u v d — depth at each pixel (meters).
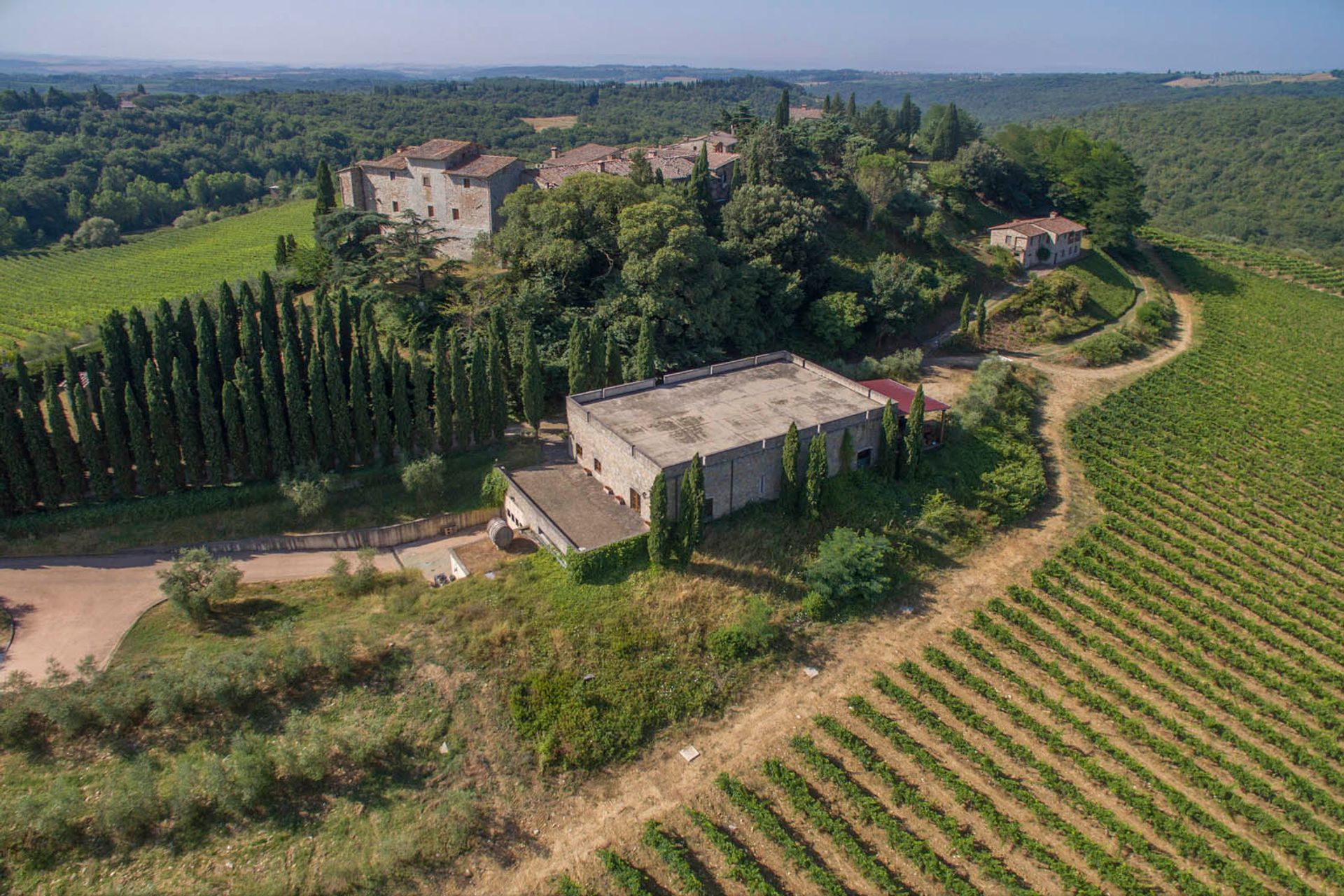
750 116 140.62
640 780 42.19
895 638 51.97
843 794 41.34
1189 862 38.91
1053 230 119.25
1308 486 74.75
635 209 74.25
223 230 156.62
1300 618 56.09
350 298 71.94
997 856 38.75
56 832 36.91
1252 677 50.41
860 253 104.50
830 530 57.41
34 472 55.94
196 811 38.56
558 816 40.31
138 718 42.41
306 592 52.78
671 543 52.06
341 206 95.69
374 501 60.81
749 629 48.75
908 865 38.25
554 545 52.59
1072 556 59.97
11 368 74.88
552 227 76.19
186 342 59.75
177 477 58.09
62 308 105.88
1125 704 47.47
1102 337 99.50
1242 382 95.88
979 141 140.12
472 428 64.94
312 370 59.03
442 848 38.47
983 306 94.31
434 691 44.16
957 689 48.28
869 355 90.38
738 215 88.44
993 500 64.31
